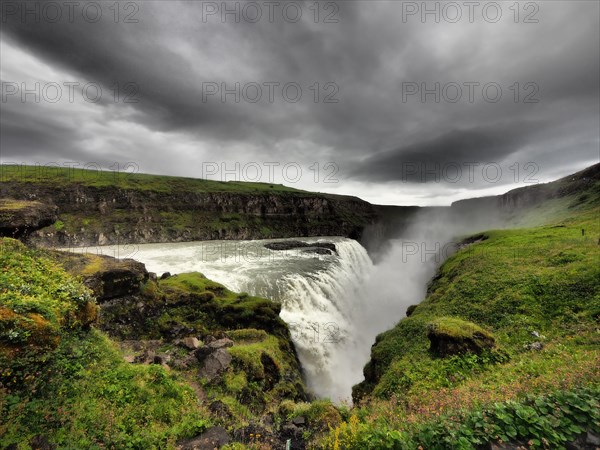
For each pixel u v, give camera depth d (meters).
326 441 6.77
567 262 21.08
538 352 11.44
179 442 7.55
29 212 14.81
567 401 5.04
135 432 7.27
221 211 122.88
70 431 6.42
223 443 7.68
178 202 113.88
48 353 7.72
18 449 5.46
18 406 6.29
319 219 144.50
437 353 12.78
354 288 47.47
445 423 5.07
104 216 93.88
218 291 25.70
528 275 19.92
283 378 17.09
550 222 66.00
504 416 4.91
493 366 10.75
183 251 62.12
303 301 32.94
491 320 16.12
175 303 21.34
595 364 7.10
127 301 18.08
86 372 8.52
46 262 11.82
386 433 5.30
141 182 115.94
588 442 4.48
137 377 9.41
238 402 11.70
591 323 12.92
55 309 8.91
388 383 12.35
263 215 133.38
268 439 8.56
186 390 10.20
